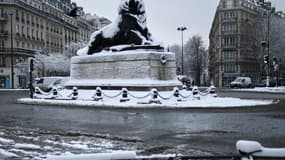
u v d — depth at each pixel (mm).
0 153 8109
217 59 80500
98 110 19344
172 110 18703
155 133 11117
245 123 13234
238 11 76062
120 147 8766
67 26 85938
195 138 10117
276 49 58281
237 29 76125
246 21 73312
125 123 13680
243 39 73875
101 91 24312
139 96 23094
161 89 24812
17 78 63406
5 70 62812
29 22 68250
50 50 77188
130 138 10180
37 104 24359
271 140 9594
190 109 19031
